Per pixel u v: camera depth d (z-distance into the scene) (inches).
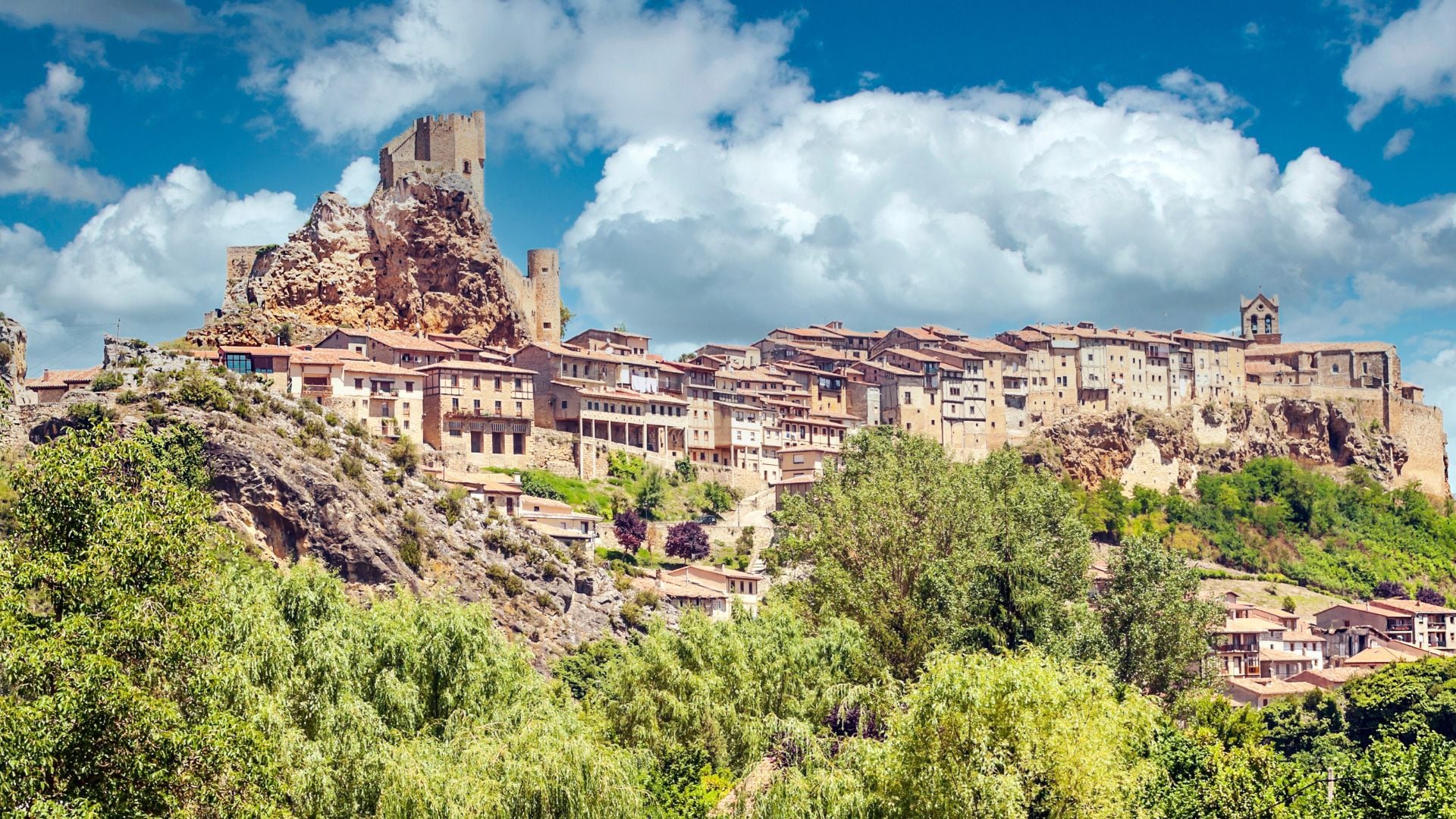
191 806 2509.8
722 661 4360.2
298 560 5925.2
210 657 2719.0
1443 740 4018.2
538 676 3900.1
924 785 3193.9
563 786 3043.8
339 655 3275.1
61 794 2368.4
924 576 5246.1
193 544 2819.9
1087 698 3666.3
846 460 6968.5
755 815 3346.5
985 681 3294.8
